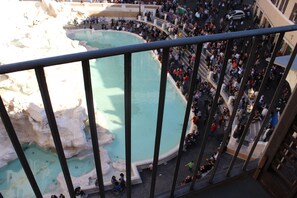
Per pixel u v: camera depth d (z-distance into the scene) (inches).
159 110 91.0
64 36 1043.3
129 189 107.5
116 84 1023.0
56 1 1439.5
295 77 472.7
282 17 1038.4
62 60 65.2
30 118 717.3
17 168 713.6
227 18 1304.1
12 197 653.3
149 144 780.0
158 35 1354.6
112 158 730.8
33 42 960.3
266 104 694.5
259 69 804.6
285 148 115.8
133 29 1437.0
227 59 91.5
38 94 755.4
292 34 908.6
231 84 813.9
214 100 102.1
